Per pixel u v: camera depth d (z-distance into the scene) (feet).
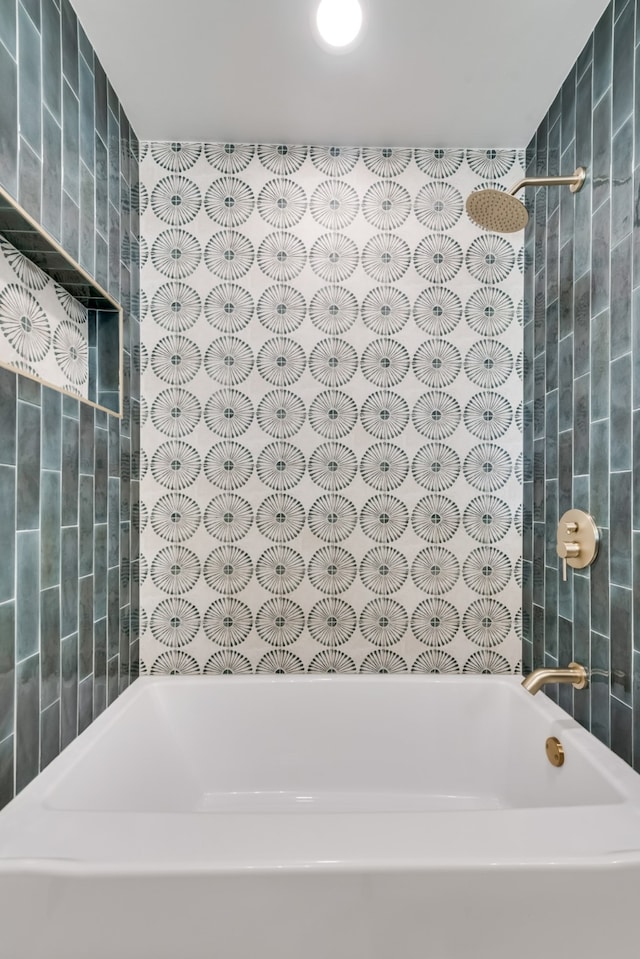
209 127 5.94
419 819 3.19
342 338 6.20
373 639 6.21
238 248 6.16
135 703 5.35
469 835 3.04
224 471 6.16
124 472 5.61
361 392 6.20
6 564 3.46
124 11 4.51
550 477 5.50
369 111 5.71
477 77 5.24
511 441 6.25
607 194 4.41
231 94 5.48
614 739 4.24
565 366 5.16
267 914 2.77
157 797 5.08
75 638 4.47
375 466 6.21
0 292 3.68
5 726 3.45
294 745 5.84
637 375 3.99
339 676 5.99
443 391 6.24
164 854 2.88
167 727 5.68
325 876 2.78
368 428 6.20
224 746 5.80
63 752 4.21
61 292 4.65
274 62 5.07
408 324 6.23
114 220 5.39
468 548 6.24
